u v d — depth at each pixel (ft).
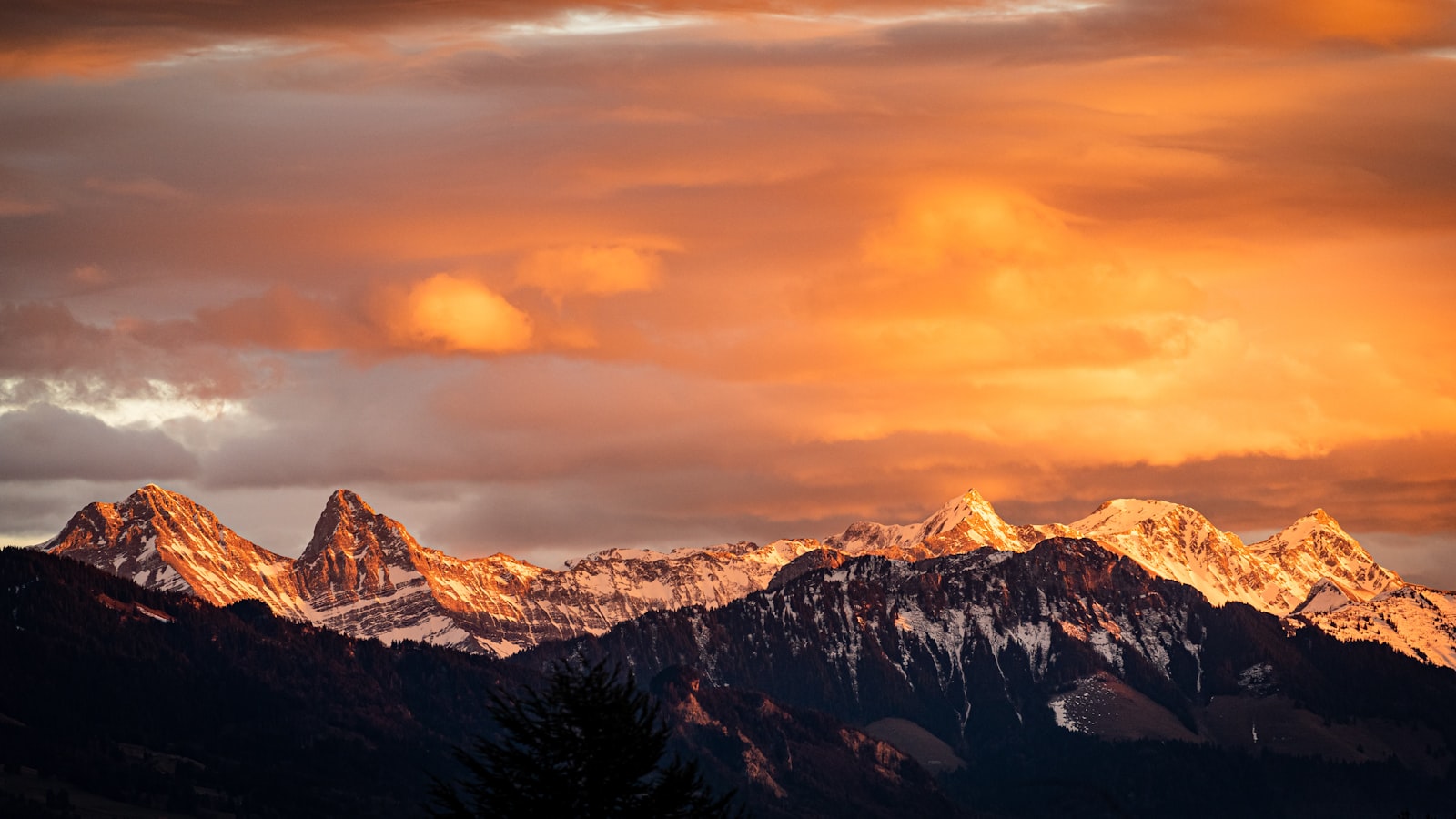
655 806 374.84
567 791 372.38
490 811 373.20
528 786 374.84
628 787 375.04
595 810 374.22
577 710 377.71
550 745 376.27
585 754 373.40
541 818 369.91
